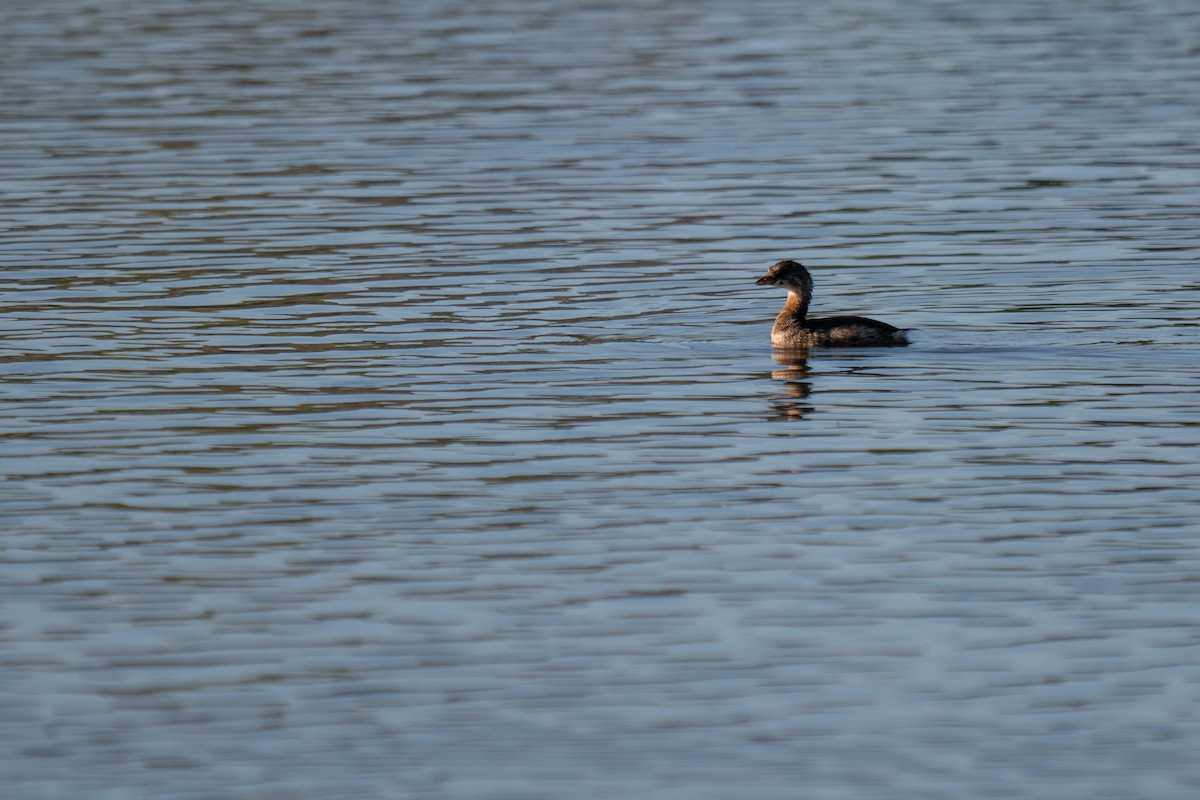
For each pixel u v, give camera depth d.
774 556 17.39
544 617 16.14
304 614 16.27
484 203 33.06
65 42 48.12
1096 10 53.19
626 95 42.31
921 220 31.41
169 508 18.75
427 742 14.10
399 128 39.03
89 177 34.88
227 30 50.09
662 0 55.44
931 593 16.52
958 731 14.21
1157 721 14.27
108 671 15.26
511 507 18.70
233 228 31.38
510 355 24.31
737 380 23.12
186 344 24.86
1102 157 35.66
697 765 13.77
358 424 21.44
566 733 14.23
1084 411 21.50
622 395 22.53
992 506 18.56
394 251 29.92
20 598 16.61
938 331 25.00
